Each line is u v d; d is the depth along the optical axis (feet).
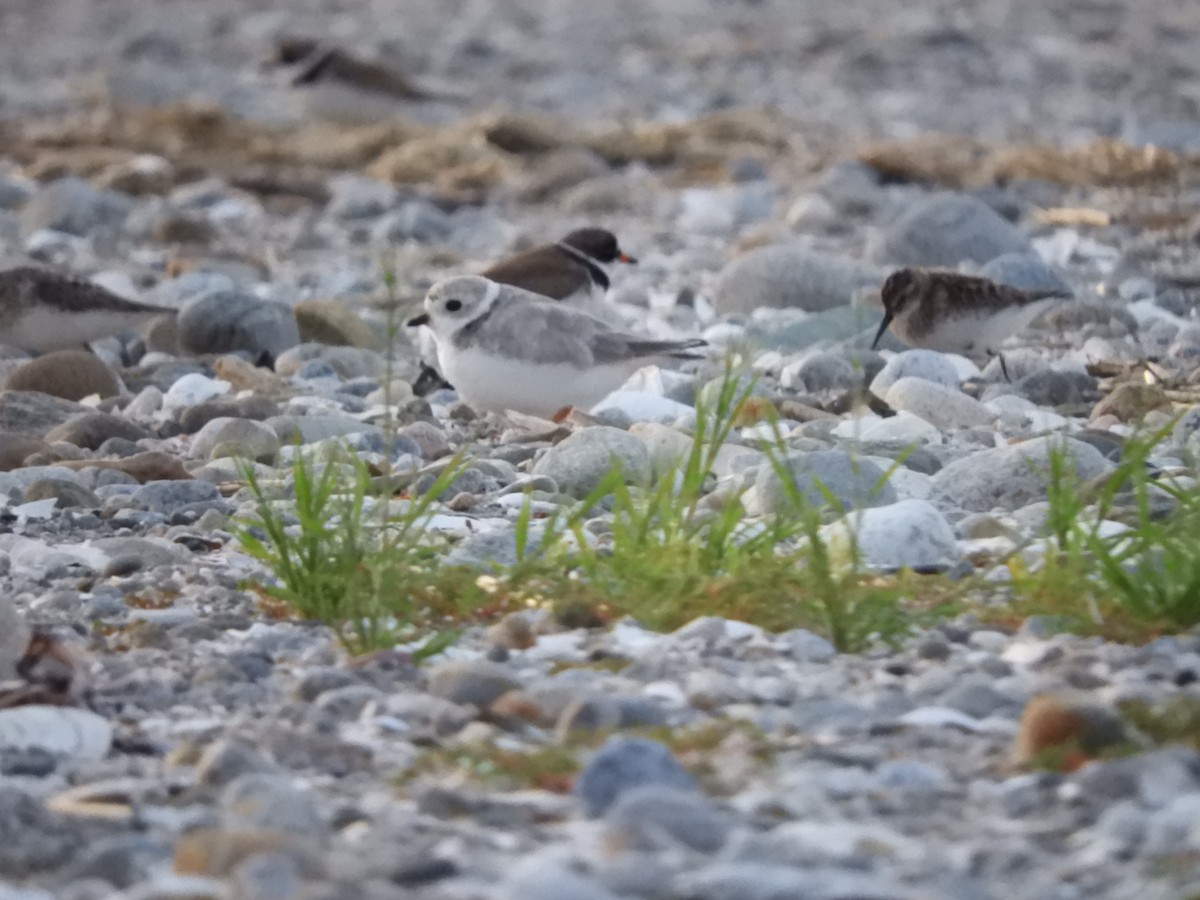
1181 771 19.99
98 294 54.13
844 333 56.54
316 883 17.47
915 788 20.51
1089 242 74.59
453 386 46.83
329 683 24.73
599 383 44.34
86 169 101.24
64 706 24.02
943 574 29.73
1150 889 17.42
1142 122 114.93
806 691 24.31
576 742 22.39
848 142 111.04
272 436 42.29
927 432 42.22
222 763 21.16
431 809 20.18
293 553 30.53
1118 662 24.93
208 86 140.26
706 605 27.86
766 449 30.53
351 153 106.52
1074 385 48.55
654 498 30.09
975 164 96.99
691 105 132.36
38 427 46.19
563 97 135.23
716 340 56.39
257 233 85.25
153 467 39.73
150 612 28.68
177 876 18.03
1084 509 31.35
